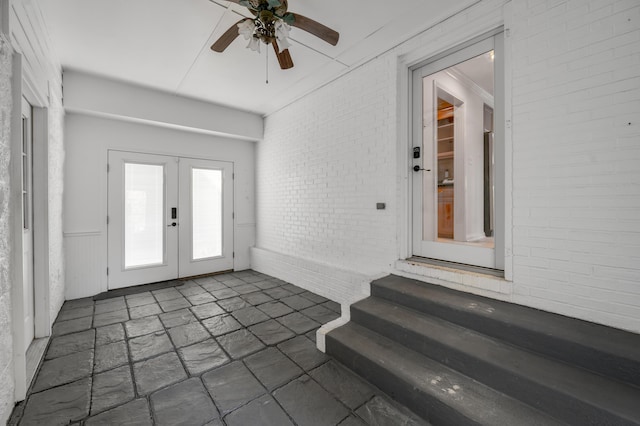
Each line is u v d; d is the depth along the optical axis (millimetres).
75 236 3535
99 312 3080
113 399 1721
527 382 1443
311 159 3904
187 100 4102
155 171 4199
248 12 2275
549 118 1878
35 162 2398
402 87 2826
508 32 2057
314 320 2893
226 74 3365
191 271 4551
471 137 2512
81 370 2010
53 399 1709
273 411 1640
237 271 5020
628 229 1621
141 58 2984
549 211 1887
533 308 1953
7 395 1542
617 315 1653
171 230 4348
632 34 1595
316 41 2715
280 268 4422
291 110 4277
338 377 1955
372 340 2113
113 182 3830
